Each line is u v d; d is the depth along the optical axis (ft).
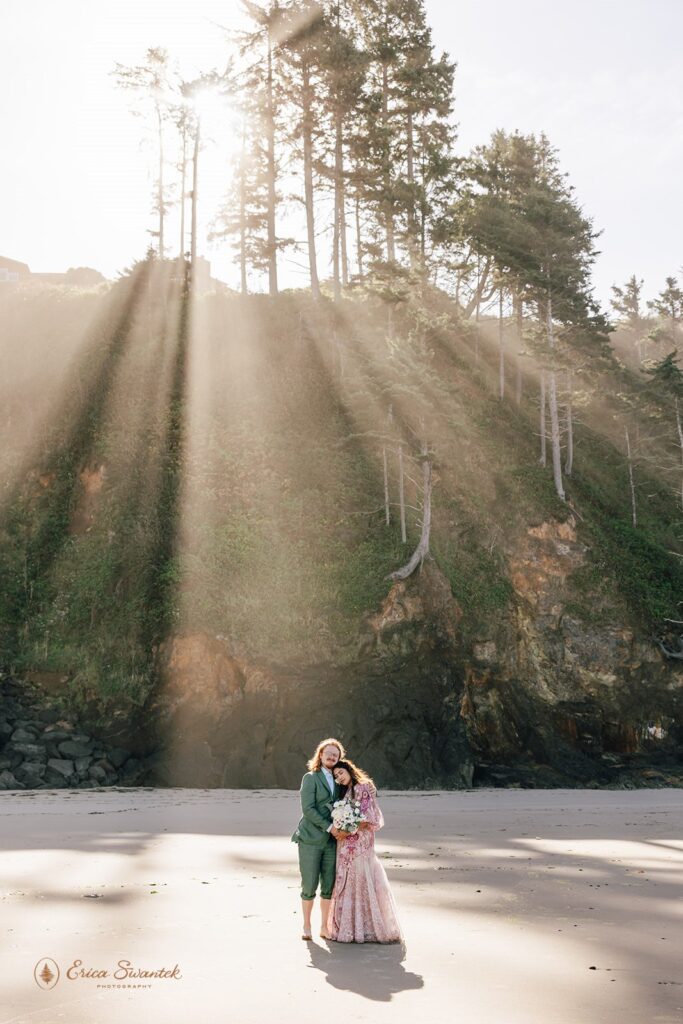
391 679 145.18
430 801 111.04
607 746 160.56
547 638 166.91
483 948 29.89
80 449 177.88
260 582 151.84
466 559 172.14
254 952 28.96
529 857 56.85
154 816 84.43
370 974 26.07
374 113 208.23
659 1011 22.39
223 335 209.67
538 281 196.75
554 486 191.42
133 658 139.95
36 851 56.24
